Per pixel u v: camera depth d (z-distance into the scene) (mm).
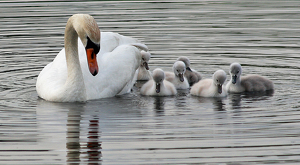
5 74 18125
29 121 13008
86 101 15094
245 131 12133
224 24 25234
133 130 12281
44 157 10742
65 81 15367
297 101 14992
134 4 30297
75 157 10742
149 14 27375
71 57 14828
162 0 31547
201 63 19750
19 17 26484
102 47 16719
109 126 12617
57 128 12461
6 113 13711
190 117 13391
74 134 12039
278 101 15062
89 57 13609
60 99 14883
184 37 23000
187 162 10445
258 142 11453
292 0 31156
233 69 16516
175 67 17578
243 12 27875
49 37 23016
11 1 31078
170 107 14602
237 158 10617
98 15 26969
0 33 23531
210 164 10344
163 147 11180
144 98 15883
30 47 21547
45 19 25969
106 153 10914
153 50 21297
